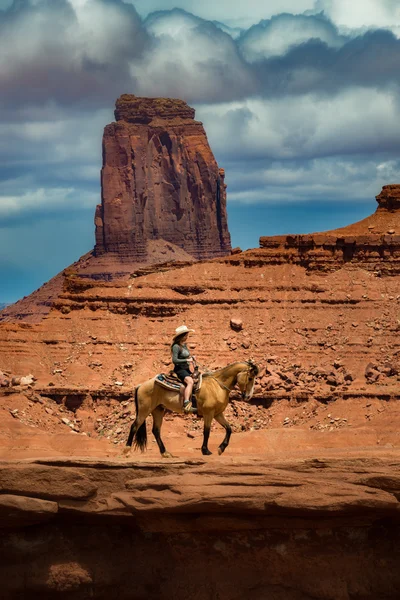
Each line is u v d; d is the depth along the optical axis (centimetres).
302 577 3272
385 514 3172
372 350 8119
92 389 7981
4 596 3362
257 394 7725
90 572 3359
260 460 3266
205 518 3238
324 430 7312
